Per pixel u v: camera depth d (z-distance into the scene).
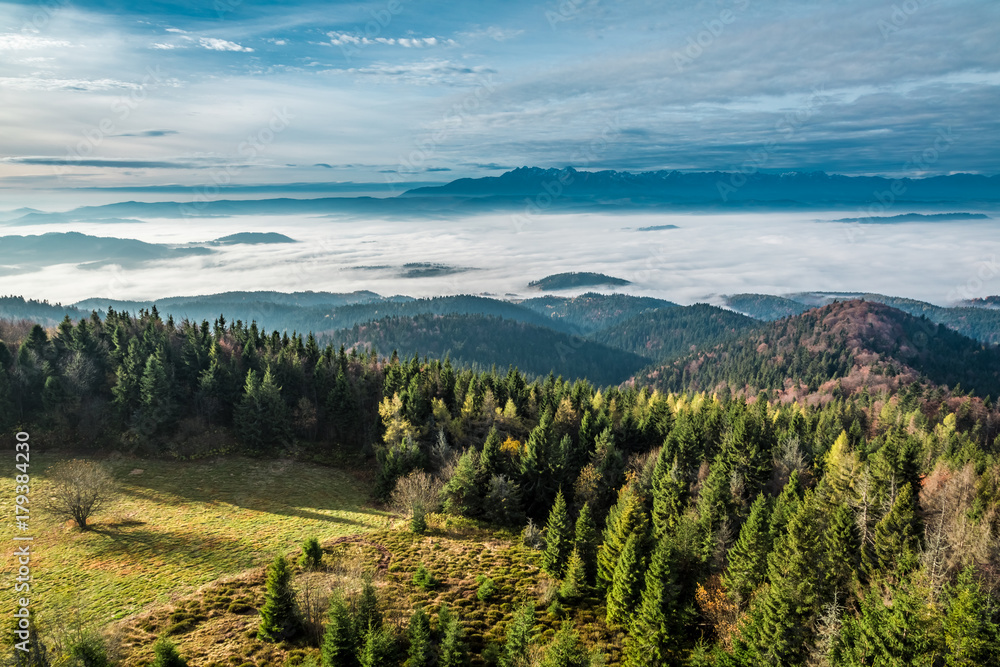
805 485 65.25
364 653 35.78
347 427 87.94
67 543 54.75
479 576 51.03
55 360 86.62
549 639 41.69
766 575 40.88
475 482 67.00
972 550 34.91
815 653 31.86
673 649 37.75
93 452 77.50
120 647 38.50
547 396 95.62
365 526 62.00
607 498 69.81
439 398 95.19
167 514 62.91
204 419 86.00
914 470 49.88
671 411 93.88
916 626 28.97
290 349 104.44
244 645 39.34
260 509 65.69
